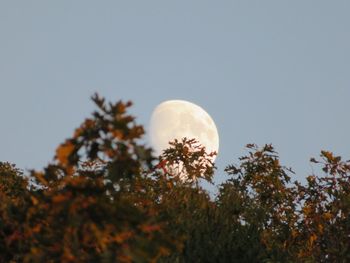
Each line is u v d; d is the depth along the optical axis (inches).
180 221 2662.4
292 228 3422.7
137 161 1541.6
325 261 3250.5
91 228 1483.8
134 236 1521.9
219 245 2674.7
